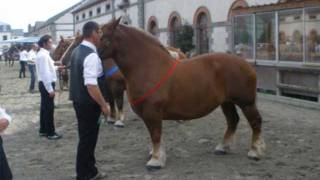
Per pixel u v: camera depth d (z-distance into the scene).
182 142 9.59
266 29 16.17
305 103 14.30
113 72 11.03
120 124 11.33
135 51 7.35
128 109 14.33
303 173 7.30
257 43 16.72
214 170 7.51
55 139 10.37
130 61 7.34
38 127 11.94
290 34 14.90
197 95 7.43
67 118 13.20
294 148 8.90
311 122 11.64
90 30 6.68
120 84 11.18
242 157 8.26
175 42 28.94
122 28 7.39
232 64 7.68
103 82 7.71
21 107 15.88
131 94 7.42
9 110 15.16
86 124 6.77
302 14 14.20
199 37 26.97
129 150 9.08
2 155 4.84
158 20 32.84
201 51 26.94
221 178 7.10
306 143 9.30
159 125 7.46
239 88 7.68
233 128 8.45
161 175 7.31
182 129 10.91
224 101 7.78
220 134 10.31
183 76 7.42
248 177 7.13
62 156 8.84
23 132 11.30
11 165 8.24
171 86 7.35
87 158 6.91
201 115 7.59
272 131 10.52
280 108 14.11
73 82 6.73
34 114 14.21
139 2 36.06
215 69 7.61
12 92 21.31
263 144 8.27
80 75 6.59
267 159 8.12
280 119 12.12
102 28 7.37
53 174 7.66
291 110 13.69
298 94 15.04
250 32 17.11
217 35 24.62
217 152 8.45
